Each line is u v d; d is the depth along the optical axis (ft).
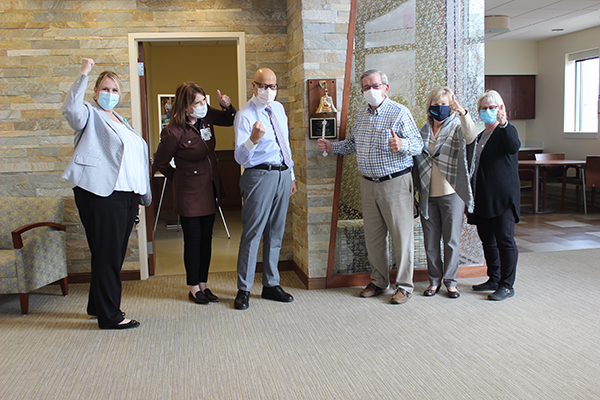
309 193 12.24
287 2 13.82
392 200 10.85
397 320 10.09
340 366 8.05
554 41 30.07
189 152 11.07
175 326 10.00
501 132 10.76
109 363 8.31
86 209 9.46
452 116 11.02
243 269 11.18
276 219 11.35
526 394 7.02
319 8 11.82
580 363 7.97
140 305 11.41
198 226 11.44
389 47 12.21
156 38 13.47
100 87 9.45
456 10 12.51
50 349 8.93
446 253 11.49
